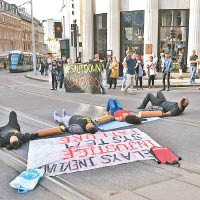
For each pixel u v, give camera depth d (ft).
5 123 25.00
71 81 46.03
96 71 43.60
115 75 49.44
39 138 19.51
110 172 14.06
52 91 48.21
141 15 64.85
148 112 25.43
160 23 63.93
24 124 24.17
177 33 64.28
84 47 72.43
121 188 12.37
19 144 18.01
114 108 25.43
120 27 67.51
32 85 61.26
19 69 143.33
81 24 74.49
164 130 21.58
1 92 47.62
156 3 62.39
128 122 23.08
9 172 14.52
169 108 26.27
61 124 23.13
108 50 66.39
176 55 64.95
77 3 77.97
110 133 19.72
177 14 63.62
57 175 13.84
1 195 12.12
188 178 13.17
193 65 52.60
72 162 15.11
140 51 66.39
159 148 16.21
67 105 33.32
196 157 16.03
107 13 66.69
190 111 28.40
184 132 20.99
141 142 17.98
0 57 236.43
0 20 241.96
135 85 53.21
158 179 13.16
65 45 101.45
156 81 58.95
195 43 61.77
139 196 11.55
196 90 45.83
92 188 12.46
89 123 19.62
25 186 12.58
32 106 32.96
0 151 17.53
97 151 16.52
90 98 38.91
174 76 64.03
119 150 16.66
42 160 15.35
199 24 61.21
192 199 11.16
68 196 11.81
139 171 14.12
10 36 263.49
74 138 18.70
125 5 66.18
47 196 11.93
